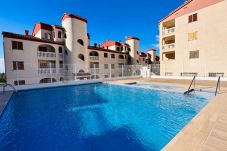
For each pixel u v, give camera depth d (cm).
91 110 908
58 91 1571
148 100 1121
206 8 1972
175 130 609
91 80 2080
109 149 480
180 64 2288
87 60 2869
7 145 510
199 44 2055
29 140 545
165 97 1178
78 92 1520
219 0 1850
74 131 616
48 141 534
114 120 738
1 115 715
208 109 605
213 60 1922
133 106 979
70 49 2602
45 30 2678
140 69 2931
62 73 2417
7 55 1931
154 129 625
